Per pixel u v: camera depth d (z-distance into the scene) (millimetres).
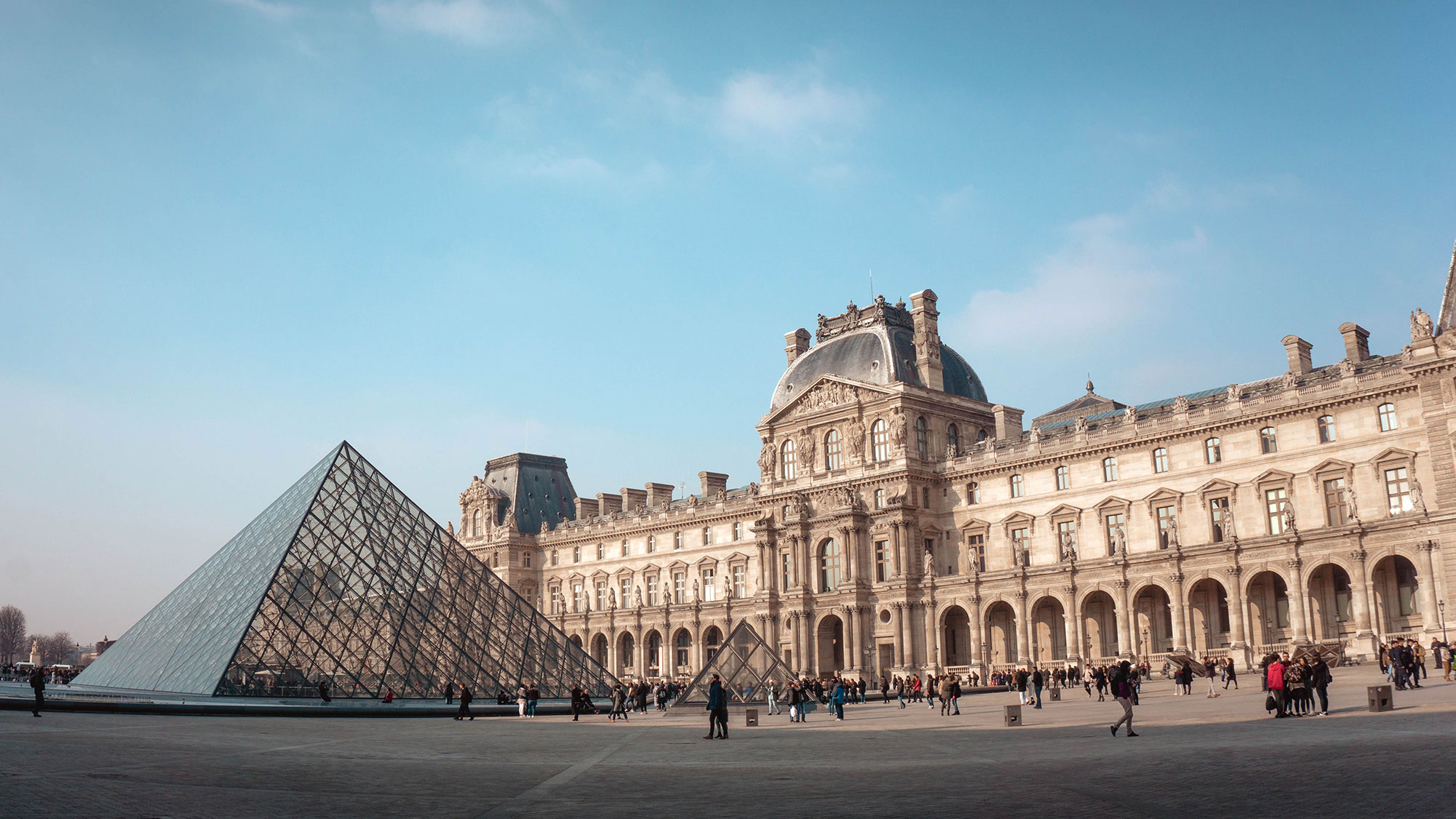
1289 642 100000
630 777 33969
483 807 26922
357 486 99000
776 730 61750
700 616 159375
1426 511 92938
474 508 197625
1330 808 22578
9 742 42250
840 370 144750
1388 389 100375
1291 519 101250
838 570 137375
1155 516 116688
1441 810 21703
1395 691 60594
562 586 187125
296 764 37156
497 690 90750
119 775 32188
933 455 137500
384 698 83562
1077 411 153000
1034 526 127062
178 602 100688
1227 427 112000
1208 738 39625
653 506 176375
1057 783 28797
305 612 84500
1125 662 43594
